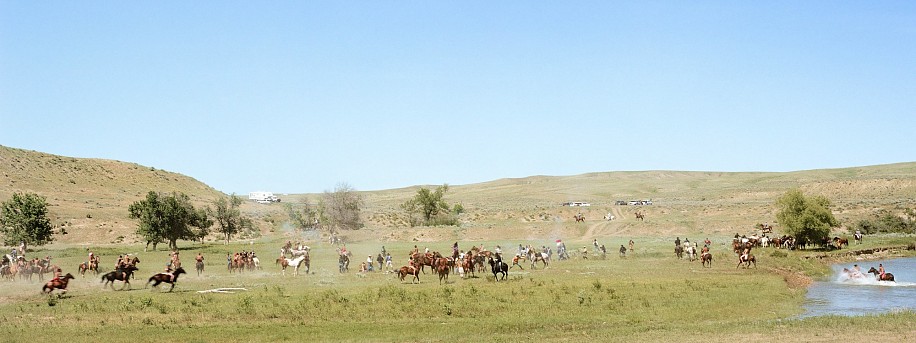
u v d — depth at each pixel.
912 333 26.56
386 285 45.03
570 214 145.25
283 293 41.00
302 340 28.22
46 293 42.38
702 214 132.38
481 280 48.50
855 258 77.19
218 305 35.94
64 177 161.38
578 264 62.50
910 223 108.19
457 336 28.48
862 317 31.09
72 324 31.34
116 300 38.34
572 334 28.33
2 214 96.69
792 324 29.38
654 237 107.00
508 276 51.38
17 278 54.88
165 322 31.62
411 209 142.50
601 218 139.25
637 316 32.75
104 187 164.38
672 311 34.00
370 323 31.48
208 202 173.00
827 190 171.12
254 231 129.00
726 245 85.62
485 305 35.44
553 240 105.19
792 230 82.56
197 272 58.31
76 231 114.50
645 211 142.12
